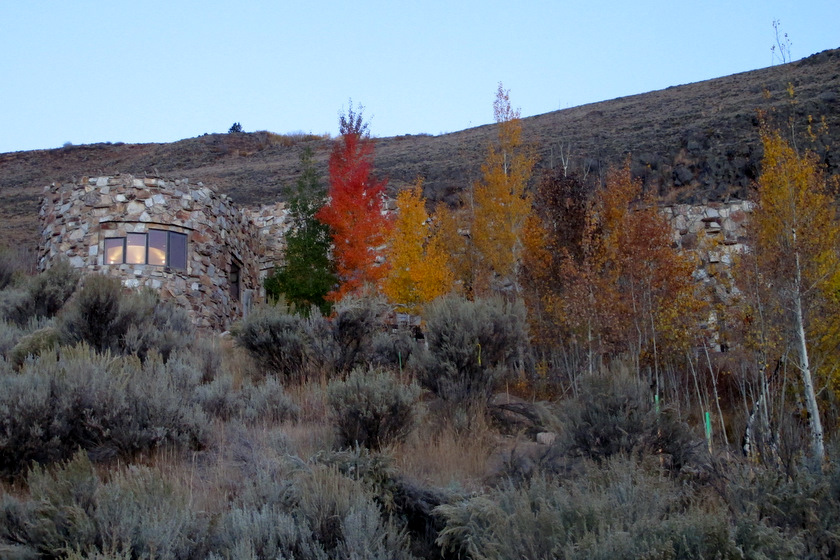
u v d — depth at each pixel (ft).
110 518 17.30
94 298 39.45
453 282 59.21
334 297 56.70
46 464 23.30
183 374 32.68
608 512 17.03
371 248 59.57
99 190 63.52
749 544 15.98
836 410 40.24
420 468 26.27
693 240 59.16
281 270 64.90
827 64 142.10
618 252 48.96
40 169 192.85
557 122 153.07
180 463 24.94
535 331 51.34
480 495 20.83
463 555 18.78
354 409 27.96
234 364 42.19
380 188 59.82
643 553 14.78
